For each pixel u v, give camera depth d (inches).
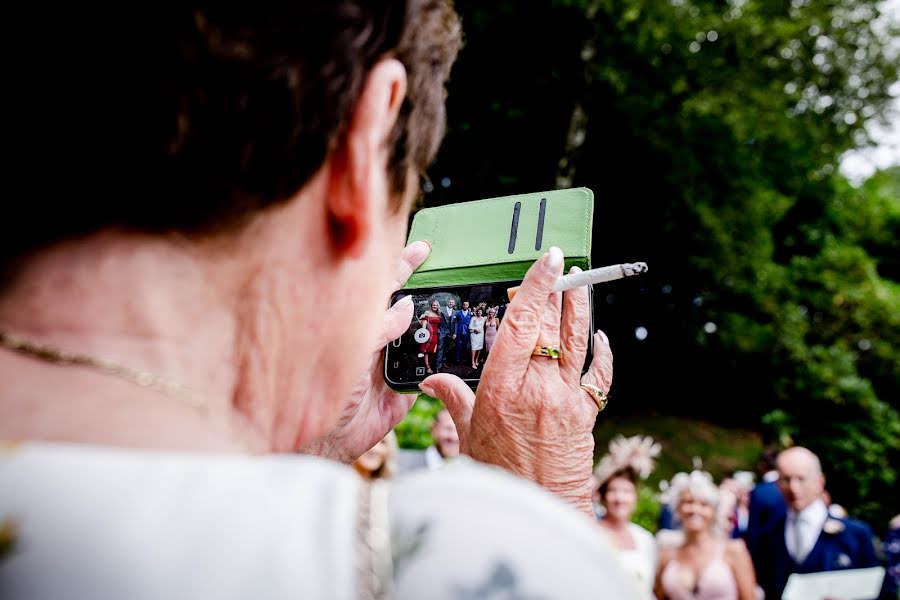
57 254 17.7
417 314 51.9
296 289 19.9
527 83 363.9
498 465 37.8
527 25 355.3
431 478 16.6
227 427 18.9
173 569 13.7
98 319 17.4
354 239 20.1
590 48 355.6
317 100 18.0
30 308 17.3
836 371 539.8
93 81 16.9
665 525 236.4
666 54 395.2
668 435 550.9
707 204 458.0
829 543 178.2
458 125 356.5
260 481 15.3
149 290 17.9
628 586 16.0
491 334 50.3
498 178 364.2
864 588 154.3
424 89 21.4
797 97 439.2
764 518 190.7
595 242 498.0
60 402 16.0
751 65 400.5
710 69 398.6
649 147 431.8
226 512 14.5
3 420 15.5
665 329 559.5
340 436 46.3
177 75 17.0
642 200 465.7
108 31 16.9
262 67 17.3
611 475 162.6
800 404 549.6
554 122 365.7
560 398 37.4
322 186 19.6
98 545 13.7
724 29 379.2
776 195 491.5
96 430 15.8
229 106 17.3
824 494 221.8
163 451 16.0
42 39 16.9
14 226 17.5
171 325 18.0
